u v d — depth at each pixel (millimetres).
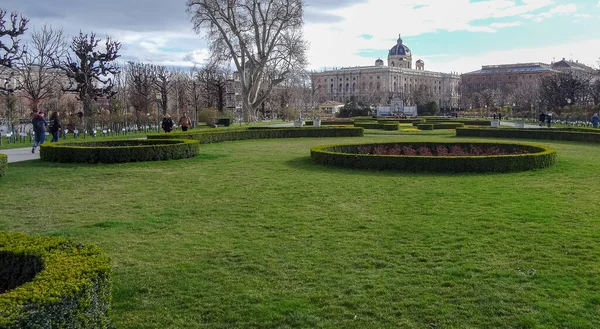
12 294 4359
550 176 16578
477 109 112375
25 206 12281
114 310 6355
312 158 20422
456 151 22375
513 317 6094
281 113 86875
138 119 46688
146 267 7867
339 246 8844
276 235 9594
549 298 6602
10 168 18812
